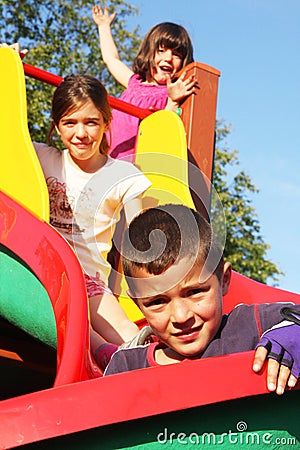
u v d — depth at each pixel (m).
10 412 1.22
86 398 1.23
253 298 2.62
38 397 1.24
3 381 2.73
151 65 3.42
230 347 1.49
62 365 1.56
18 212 1.98
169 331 1.45
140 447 1.25
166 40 3.37
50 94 9.56
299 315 1.38
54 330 1.87
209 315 1.44
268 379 1.30
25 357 2.58
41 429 1.21
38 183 2.11
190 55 3.44
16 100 2.29
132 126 3.28
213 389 1.27
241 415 1.31
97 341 2.08
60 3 10.44
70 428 1.21
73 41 10.48
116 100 2.82
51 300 1.78
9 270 2.01
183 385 1.26
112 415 1.22
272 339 1.32
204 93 3.01
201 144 2.97
